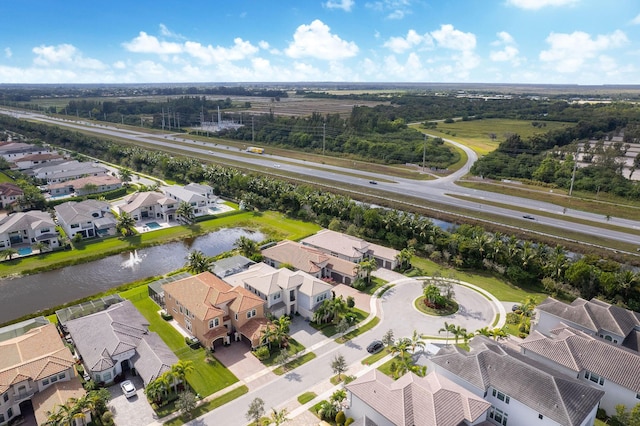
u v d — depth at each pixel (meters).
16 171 153.50
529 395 44.44
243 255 88.38
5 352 52.16
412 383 45.81
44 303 74.38
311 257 82.62
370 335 64.75
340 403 49.25
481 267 87.69
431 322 68.31
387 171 168.88
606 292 74.06
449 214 117.19
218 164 177.50
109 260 92.81
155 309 71.25
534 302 71.81
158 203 117.94
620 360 49.97
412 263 90.69
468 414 42.66
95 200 114.00
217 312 61.25
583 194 134.12
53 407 45.88
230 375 55.41
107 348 54.38
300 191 125.88
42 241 95.12
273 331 60.06
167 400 50.25
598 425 48.28
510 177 153.75
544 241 98.31
